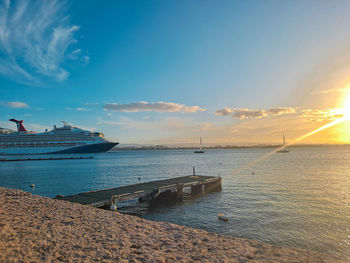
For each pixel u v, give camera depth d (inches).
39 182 1596.9
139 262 234.7
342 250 483.2
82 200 786.2
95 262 232.5
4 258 224.1
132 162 3919.8
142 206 914.7
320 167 2335.1
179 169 2507.4
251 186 1269.7
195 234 330.6
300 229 601.6
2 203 449.7
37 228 326.6
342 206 811.4
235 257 245.1
